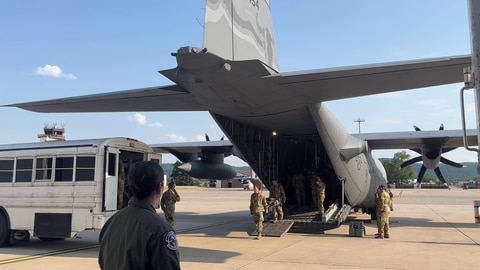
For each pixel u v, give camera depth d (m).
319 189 12.63
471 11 3.56
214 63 7.70
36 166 9.85
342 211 12.78
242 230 13.30
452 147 16.84
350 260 8.20
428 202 30.56
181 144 18.16
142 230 2.22
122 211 2.41
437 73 7.50
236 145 12.49
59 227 9.36
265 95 9.43
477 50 3.51
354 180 13.43
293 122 12.28
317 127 11.05
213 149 18.16
